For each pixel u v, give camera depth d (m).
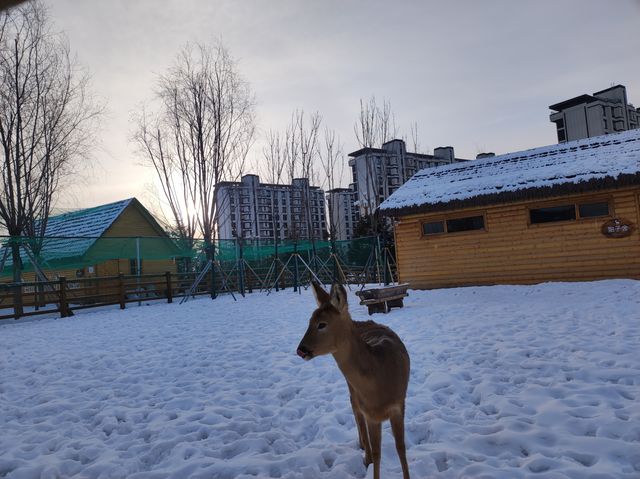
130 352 9.53
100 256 24.95
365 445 3.93
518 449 4.00
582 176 14.77
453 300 14.12
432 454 3.97
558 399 4.96
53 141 22.59
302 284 27.03
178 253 26.22
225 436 4.78
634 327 8.01
